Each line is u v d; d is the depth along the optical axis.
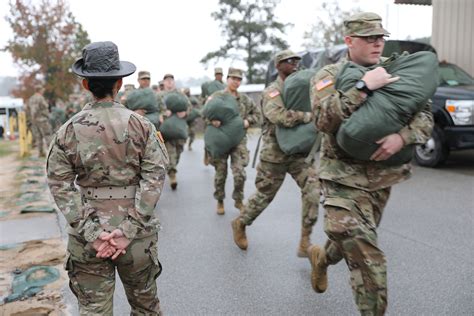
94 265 2.42
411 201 6.59
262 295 3.75
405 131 2.62
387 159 2.78
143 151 2.42
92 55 2.38
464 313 3.34
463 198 6.68
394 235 5.14
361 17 2.84
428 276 4.00
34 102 13.22
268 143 4.39
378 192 2.88
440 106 8.68
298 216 6.06
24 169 10.80
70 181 2.37
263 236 5.24
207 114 5.89
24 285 4.01
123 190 2.40
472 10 11.85
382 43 2.88
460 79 9.96
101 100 2.42
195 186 8.31
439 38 12.68
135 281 2.53
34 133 13.47
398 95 2.53
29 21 31.77
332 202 2.80
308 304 3.58
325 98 2.71
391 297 3.61
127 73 2.43
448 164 9.37
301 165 4.33
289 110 4.12
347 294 3.71
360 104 2.58
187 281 4.07
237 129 5.89
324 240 5.05
